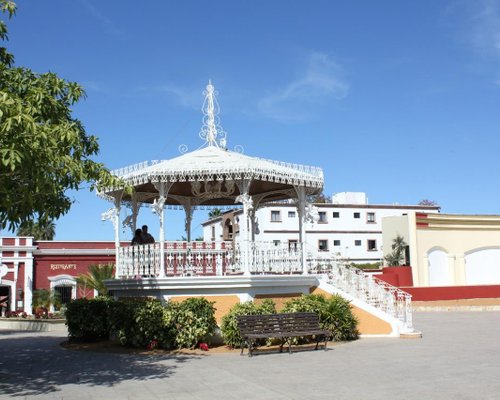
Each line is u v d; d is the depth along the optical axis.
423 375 10.06
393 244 38.56
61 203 11.01
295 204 19.95
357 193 54.56
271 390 8.91
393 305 17.02
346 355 12.74
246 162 15.68
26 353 14.37
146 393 8.81
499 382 9.33
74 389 9.22
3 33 11.21
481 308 29.45
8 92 9.47
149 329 14.12
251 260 15.80
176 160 16.38
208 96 18.06
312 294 16.09
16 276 37.25
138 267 16.08
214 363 11.86
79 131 11.30
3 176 9.39
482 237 36.88
